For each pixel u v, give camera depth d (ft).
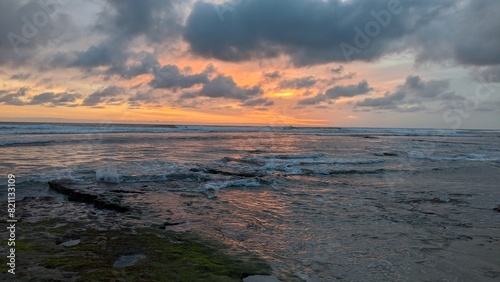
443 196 36.37
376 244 21.27
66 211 26.89
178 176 44.04
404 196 36.27
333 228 24.58
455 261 18.71
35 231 21.25
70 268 15.49
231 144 109.50
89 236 20.54
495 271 17.47
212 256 18.11
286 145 112.27
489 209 30.89
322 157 73.61
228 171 50.01
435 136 242.78
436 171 55.93
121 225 23.29
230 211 28.81
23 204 28.76
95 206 29.09
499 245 21.40
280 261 18.08
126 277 14.79
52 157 58.80
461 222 26.53
